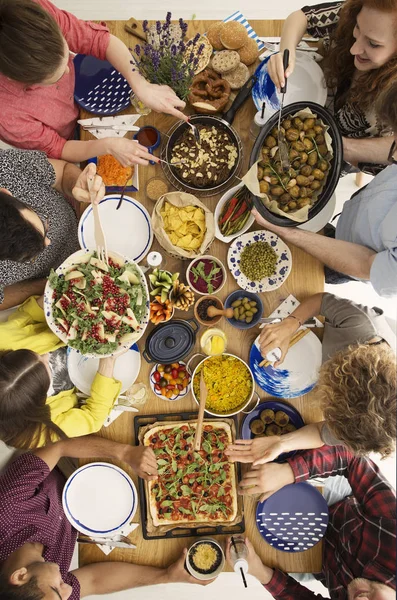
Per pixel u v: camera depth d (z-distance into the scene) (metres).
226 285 1.63
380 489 1.59
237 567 1.48
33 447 1.56
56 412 1.57
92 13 2.57
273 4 2.58
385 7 1.21
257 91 1.57
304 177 1.44
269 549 1.61
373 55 1.36
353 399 1.30
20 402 1.42
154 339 1.56
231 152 1.54
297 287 1.64
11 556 1.51
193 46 1.47
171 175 1.59
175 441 1.60
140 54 1.64
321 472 1.61
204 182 1.53
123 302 1.44
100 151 1.53
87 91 1.64
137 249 1.60
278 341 1.53
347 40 1.47
